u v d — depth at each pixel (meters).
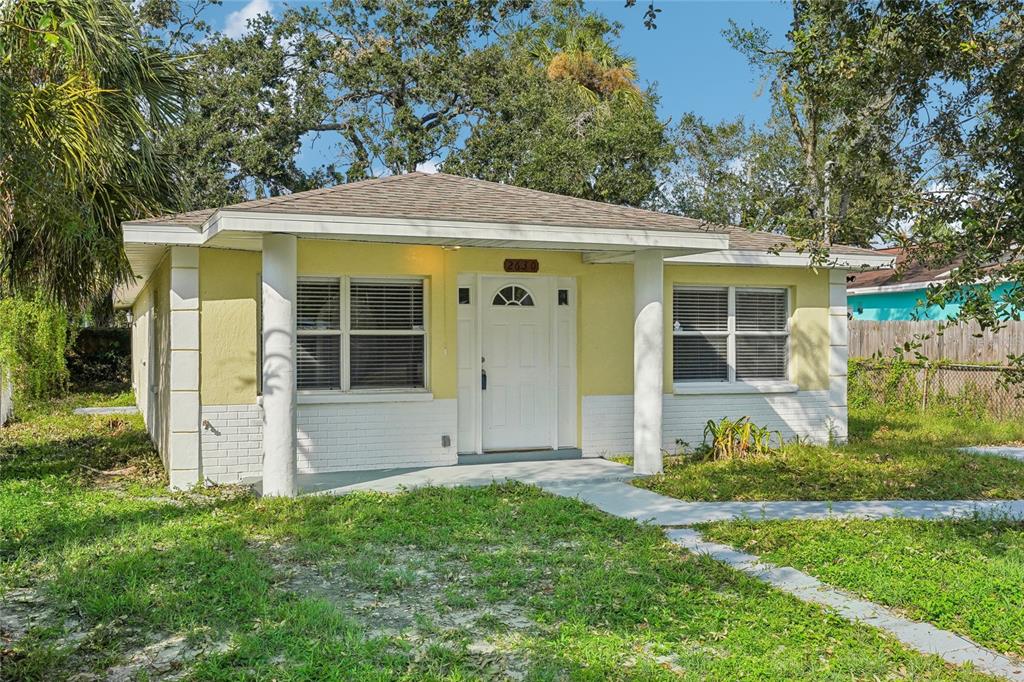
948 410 16.25
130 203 10.04
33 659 4.79
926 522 8.19
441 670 4.68
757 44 20.09
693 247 10.22
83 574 6.28
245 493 9.66
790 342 13.30
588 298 12.10
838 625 5.41
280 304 9.20
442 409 11.31
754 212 6.80
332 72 25.28
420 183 10.43
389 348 11.23
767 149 24.25
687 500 9.27
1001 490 9.88
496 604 5.78
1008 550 7.06
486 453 11.79
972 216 5.42
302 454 10.73
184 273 10.12
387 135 24.58
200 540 7.29
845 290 13.56
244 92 24.77
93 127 7.58
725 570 6.52
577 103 29.00
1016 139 5.60
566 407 12.26
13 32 6.48
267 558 6.88
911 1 5.94
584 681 4.52
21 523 7.98
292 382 9.32
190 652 4.96
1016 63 5.84
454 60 24.38
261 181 25.38
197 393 10.16
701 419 12.73
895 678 4.65
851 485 10.09
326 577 6.36
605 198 25.42
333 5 25.00
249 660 4.78
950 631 5.37
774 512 8.69
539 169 24.53
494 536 7.55
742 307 13.15
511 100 25.00
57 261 10.02
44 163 7.07
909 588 6.00
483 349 11.83
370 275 11.06
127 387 26.75
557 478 10.43
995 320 5.32
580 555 6.91
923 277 20.67
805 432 13.27
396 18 24.66
